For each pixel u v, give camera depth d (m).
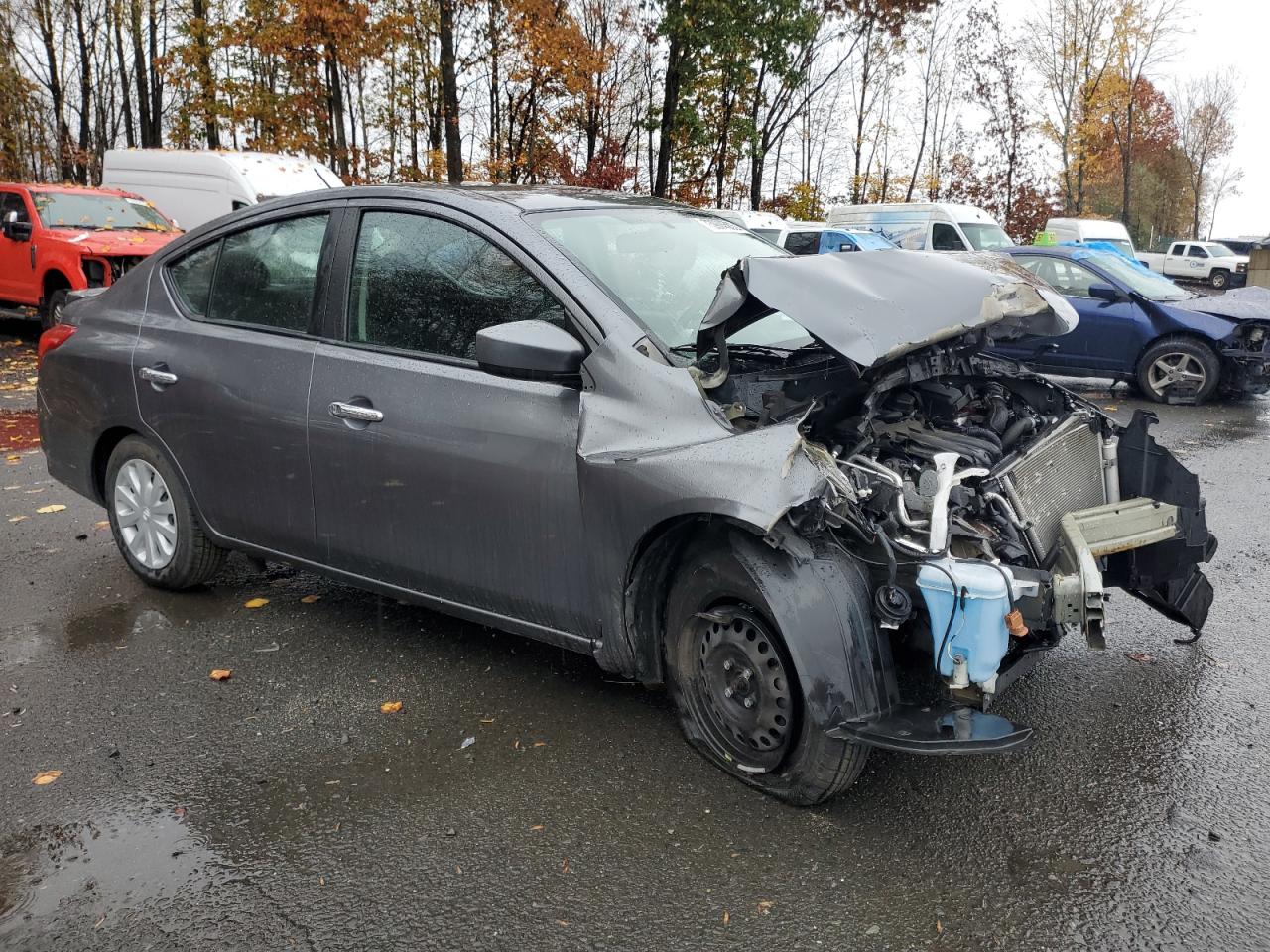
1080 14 33.50
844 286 3.00
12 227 13.62
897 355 2.94
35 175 34.56
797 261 3.14
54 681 3.77
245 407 3.97
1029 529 3.10
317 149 22.23
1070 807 2.95
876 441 3.15
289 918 2.46
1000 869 2.65
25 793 3.02
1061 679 3.84
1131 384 11.66
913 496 2.87
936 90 36.22
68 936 2.40
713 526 2.95
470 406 3.36
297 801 2.98
